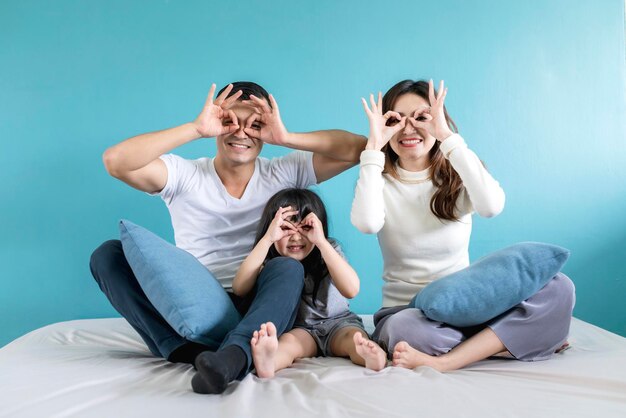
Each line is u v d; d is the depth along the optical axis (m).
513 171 2.61
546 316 1.48
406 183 1.85
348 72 2.59
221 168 1.91
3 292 2.56
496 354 1.53
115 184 2.57
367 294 2.59
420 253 1.82
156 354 1.61
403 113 1.85
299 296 1.58
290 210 1.75
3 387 1.26
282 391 1.24
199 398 1.19
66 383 1.27
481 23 2.61
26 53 2.56
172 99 2.58
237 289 1.69
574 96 2.62
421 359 1.43
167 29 2.58
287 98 2.59
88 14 2.57
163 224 2.58
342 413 1.09
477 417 1.06
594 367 1.38
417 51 2.60
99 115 2.57
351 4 2.60
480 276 1.50
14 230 2.56
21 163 2.56
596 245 2.62
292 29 2.59
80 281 2.57
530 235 2.61
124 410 1.11
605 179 2.63
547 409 1.10
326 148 1.89
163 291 1.48
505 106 2.61
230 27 2.59
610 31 2.63
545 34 2.62
